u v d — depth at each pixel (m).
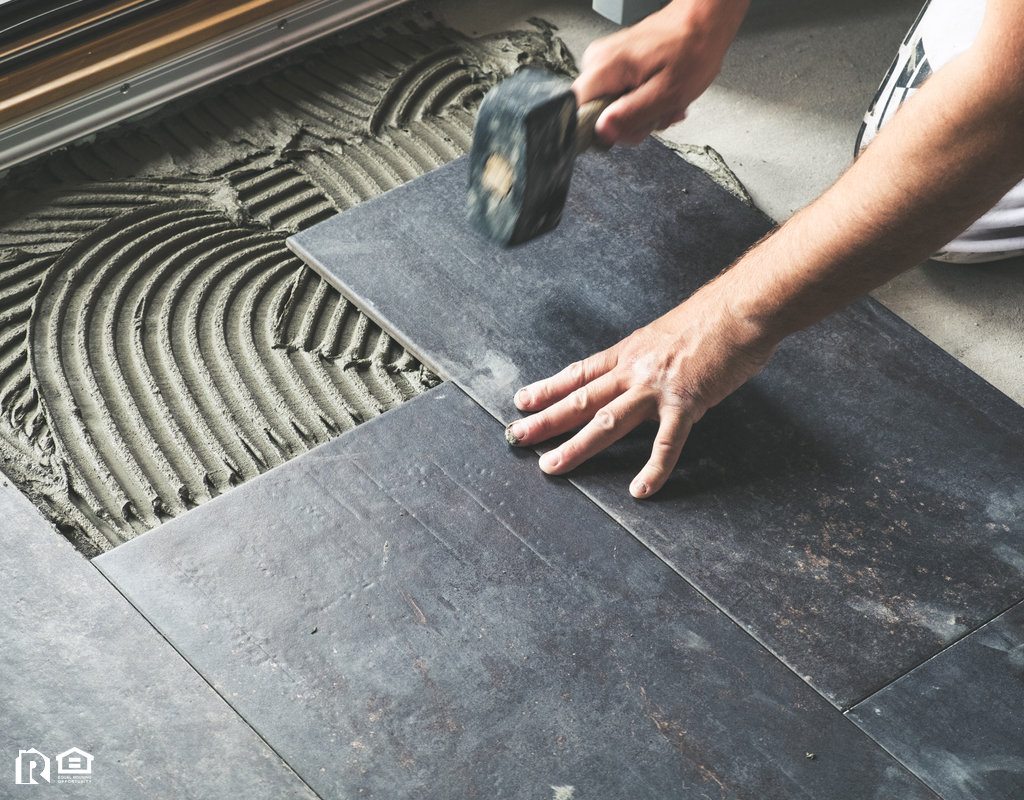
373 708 1.29
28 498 1.51
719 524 1.51
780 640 1.39
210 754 1.24
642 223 1.97
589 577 1.44
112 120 2.15
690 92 1.73
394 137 2.22
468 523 1.49
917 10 2.64
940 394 1.72
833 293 1.35
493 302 1.80
